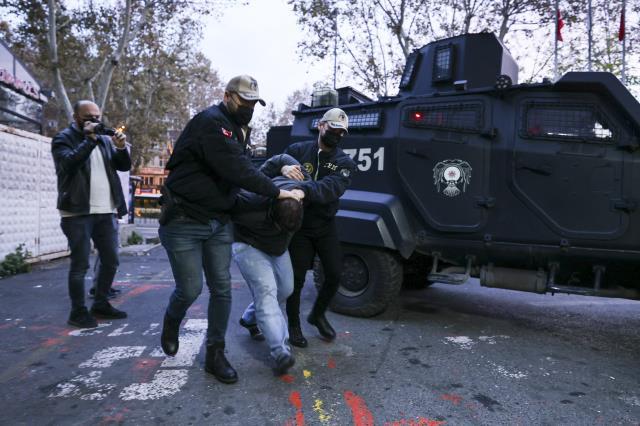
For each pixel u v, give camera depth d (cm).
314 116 515
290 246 339
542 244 379
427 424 237
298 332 353
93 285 511
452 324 441
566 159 369
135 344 350
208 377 289
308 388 278
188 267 272
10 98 1005
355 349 354
